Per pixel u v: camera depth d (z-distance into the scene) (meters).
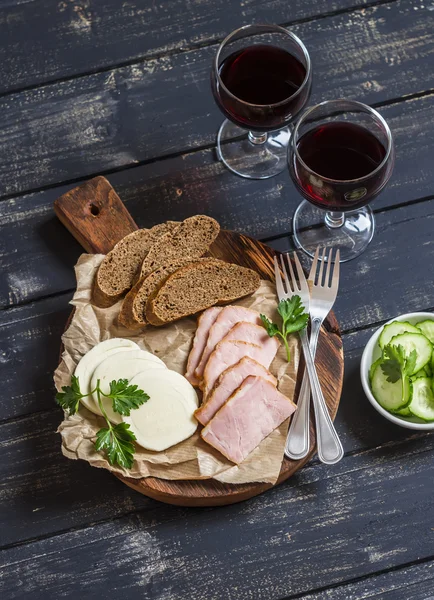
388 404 0.99
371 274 1.08
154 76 1.14
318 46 1.15
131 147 1.12
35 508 1.01
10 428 1.04
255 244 1.05
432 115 1.12
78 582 1.00
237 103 1.00
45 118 1.13
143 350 1.01
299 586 0.99
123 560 1.00
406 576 0.99
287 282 1.03
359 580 0.99
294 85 1.03
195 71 1.14
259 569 0.99
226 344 1.00
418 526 1.00
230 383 0.98
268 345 1.01
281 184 1.11
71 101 1.14
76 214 1.07
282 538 1.00
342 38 1.15
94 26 1.16
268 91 1.04
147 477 0.97
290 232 1.09
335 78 1.14
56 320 1.07
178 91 1.14
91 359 1.00
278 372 1.00
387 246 1.08
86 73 1.14
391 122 1.12
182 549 1.00
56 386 1.00
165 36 1.15
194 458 0.97
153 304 1.00
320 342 1.02
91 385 0.99
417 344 1.00
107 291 1.03
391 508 1.01
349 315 1.06
